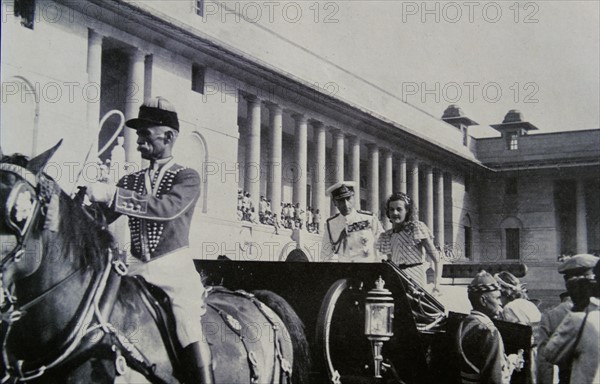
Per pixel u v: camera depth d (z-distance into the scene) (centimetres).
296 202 2255
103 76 1822
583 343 777
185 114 1909
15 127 1421
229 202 1995
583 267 786
